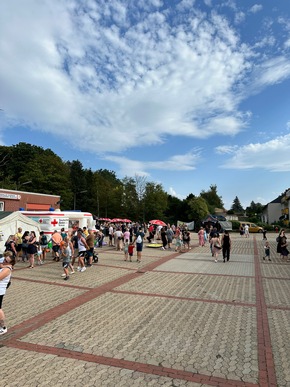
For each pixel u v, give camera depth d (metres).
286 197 63.09
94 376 4.28
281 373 4.37
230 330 6.04
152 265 14.46
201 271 12.87
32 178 59.00
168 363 4.67
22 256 15.65
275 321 6.57
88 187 81.19
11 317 6.88
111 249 22.00
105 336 5.74
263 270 13.20
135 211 66.56
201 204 70.31
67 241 11.72
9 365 4.61
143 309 7.43
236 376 4.29
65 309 7.44
